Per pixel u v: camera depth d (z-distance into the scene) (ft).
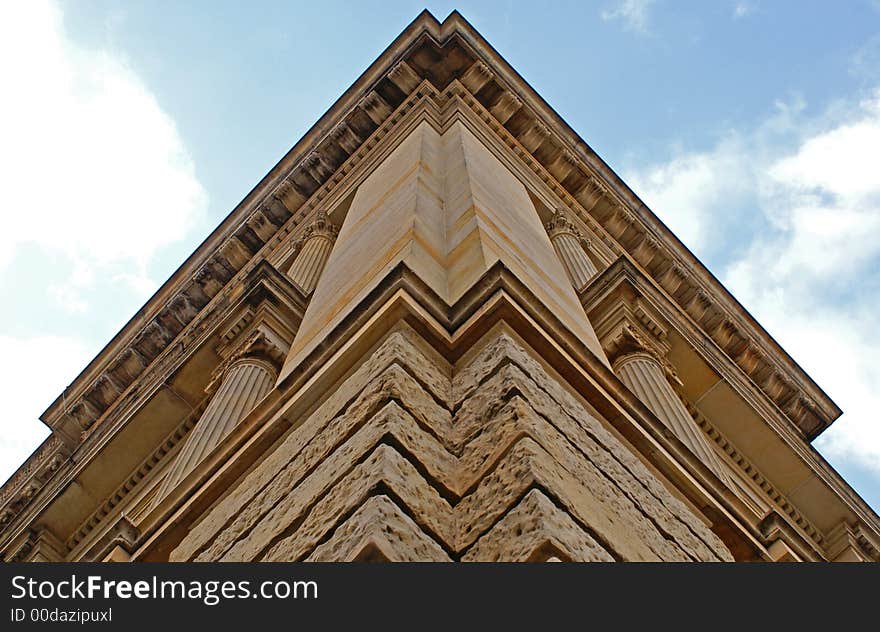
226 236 86.22
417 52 75.72
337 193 78.43
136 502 64.39
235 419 48.60
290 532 22.24
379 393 24.36
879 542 72.74
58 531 68.69
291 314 60.90
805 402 81.82
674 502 27.43
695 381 66.69
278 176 86.02
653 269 81.76
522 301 28.99
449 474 22.72
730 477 66.69
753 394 73.05
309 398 28.17
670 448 29.89
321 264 71.77
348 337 28.99
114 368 84.74
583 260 69.00
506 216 44.39
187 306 84.69
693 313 81.15
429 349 27.63
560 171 79.51
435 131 62.69
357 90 81.66
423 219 39.17
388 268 34.35
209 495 28.30
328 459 23.75
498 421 23.41
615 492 24.22
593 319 59.06
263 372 55.16
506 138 75.31
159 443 68.03
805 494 72.69
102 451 68.18
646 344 57.57
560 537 19.13
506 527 19.95
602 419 28.58
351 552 18.97
